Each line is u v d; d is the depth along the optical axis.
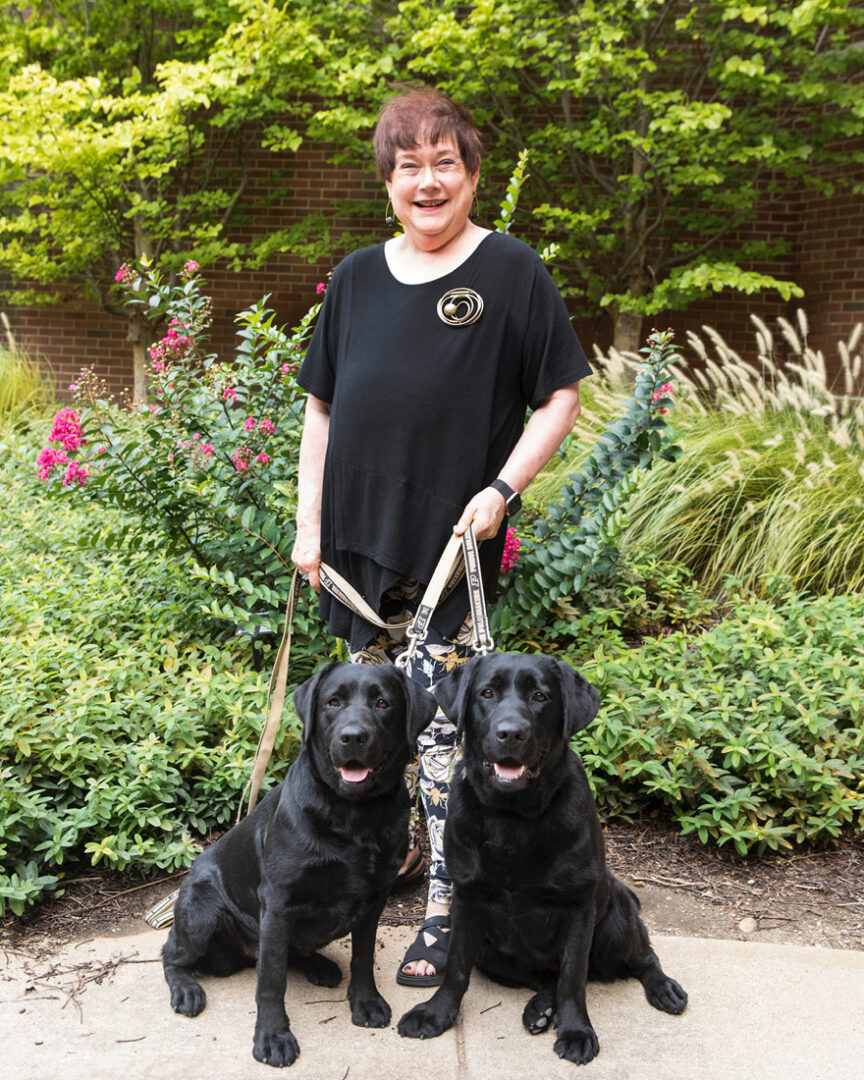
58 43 9.30
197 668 4.09
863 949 2.98
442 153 2.62
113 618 4.57
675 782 3.56
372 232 10.39
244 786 3.43
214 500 4.27
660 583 5.39
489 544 2.87
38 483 4.44
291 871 2.40
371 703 2.41
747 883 3.38
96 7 9.52
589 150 8.34
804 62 8.27
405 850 2.54
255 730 3.65
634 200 8.38
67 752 3.38
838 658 4.02
